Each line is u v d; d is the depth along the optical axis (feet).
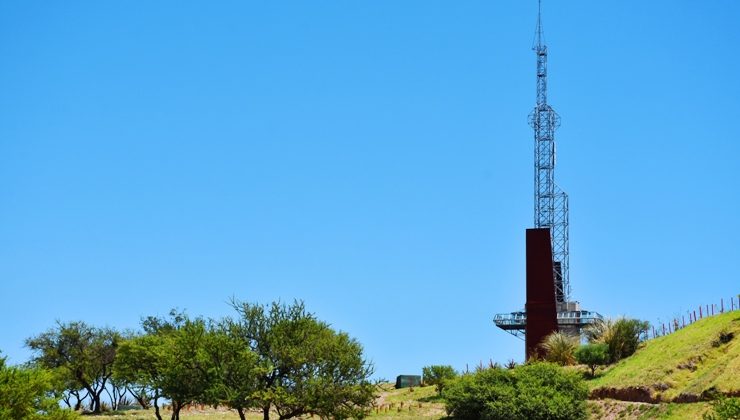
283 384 166.50
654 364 163.53
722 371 139.23
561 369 178.09
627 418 148.87
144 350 209.97
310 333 169.68
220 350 165.78
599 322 216.74
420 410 217.56
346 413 165.48
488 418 167.43
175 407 192.95
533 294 256.93
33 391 111.55
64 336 276.41
